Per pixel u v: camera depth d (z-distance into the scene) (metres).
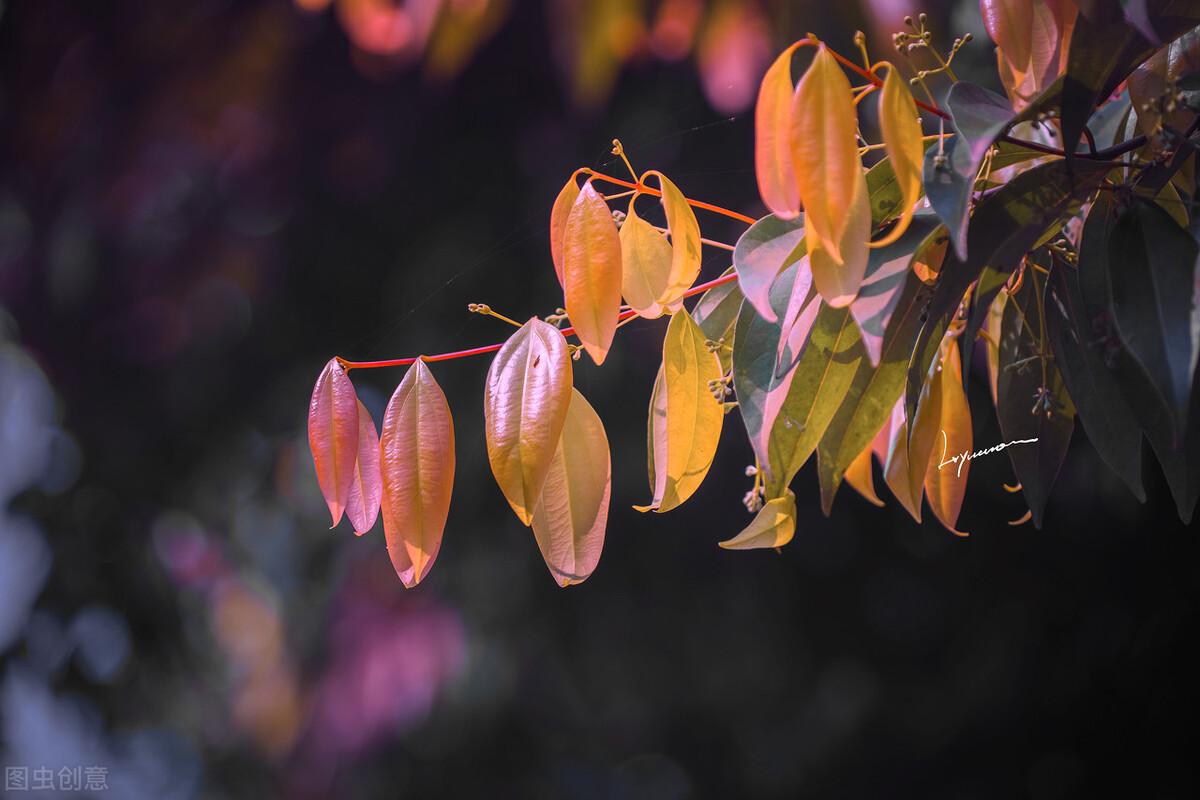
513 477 1.46
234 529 4.98
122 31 3.88
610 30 2.92
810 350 1.50
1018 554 3.67
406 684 4.13
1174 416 1.43
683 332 1.51
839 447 1.52
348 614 4.48
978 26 2.77
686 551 3.96
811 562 3.97
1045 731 3.79
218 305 4.41
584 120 3.62
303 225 4.20
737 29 2.82
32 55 4.00
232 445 4.71
